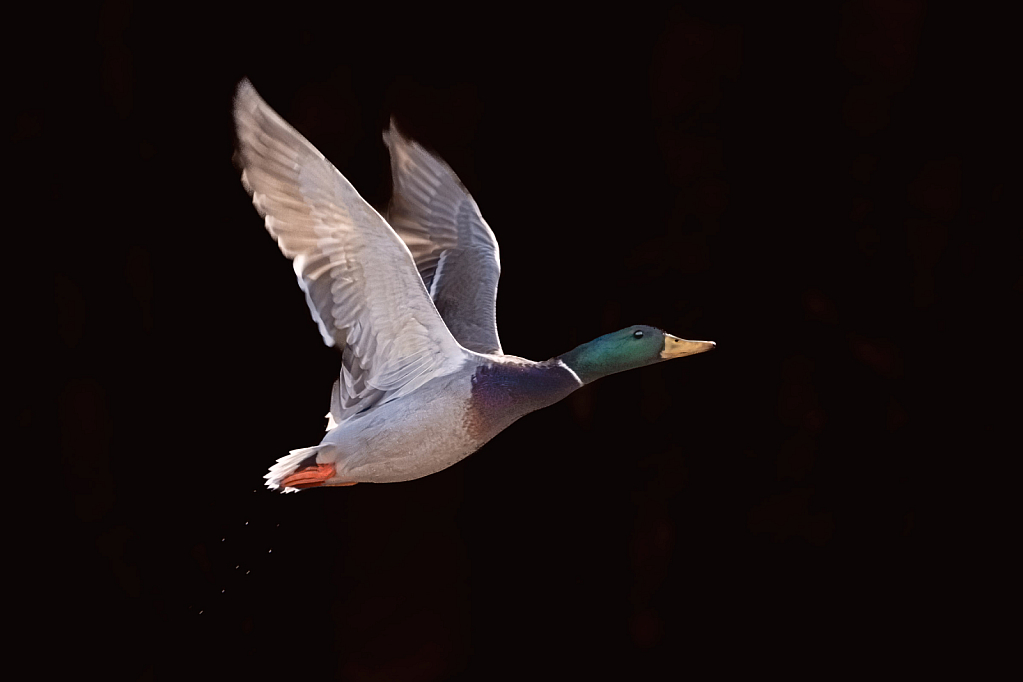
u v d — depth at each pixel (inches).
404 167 585.0
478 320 581.0
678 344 575.2
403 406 569.9
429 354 569.9
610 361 574.6
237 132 563.8
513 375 571.8
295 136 564.4
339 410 571.5
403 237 584.4
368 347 568.4
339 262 566.3
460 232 584.7
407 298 567.5
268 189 564.4
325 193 565.0
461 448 570.9
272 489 570.6
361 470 570.6
